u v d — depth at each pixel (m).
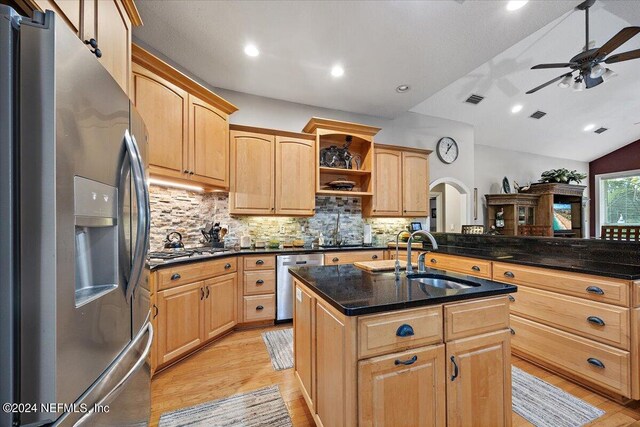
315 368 1.50
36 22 0.72
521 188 7.23
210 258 2.64
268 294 3.20
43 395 0.71
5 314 0.68
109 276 1.06
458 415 1.27
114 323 1.05
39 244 0.71
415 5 2.17
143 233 1.24
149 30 2.46
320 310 1.44
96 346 0.92
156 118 2.36
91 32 1.30
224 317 2.84
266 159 3.54
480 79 4.35
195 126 2.77
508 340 1.39
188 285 2.38
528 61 4.01
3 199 0.68
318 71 3.17
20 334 0.69
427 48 2.73
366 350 1.12
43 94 0.71
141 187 1.23
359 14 2.27
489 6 2.18
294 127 4.04
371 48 2.73
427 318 1.24
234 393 1.96
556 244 2.64
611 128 6.95
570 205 7.85
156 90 2.37
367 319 1.13
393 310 1.17
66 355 0.76
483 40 2.60
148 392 1.42
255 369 2.27
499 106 5.17
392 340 1.17
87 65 0.88
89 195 0.89
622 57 2.90
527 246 2.90
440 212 6.73
